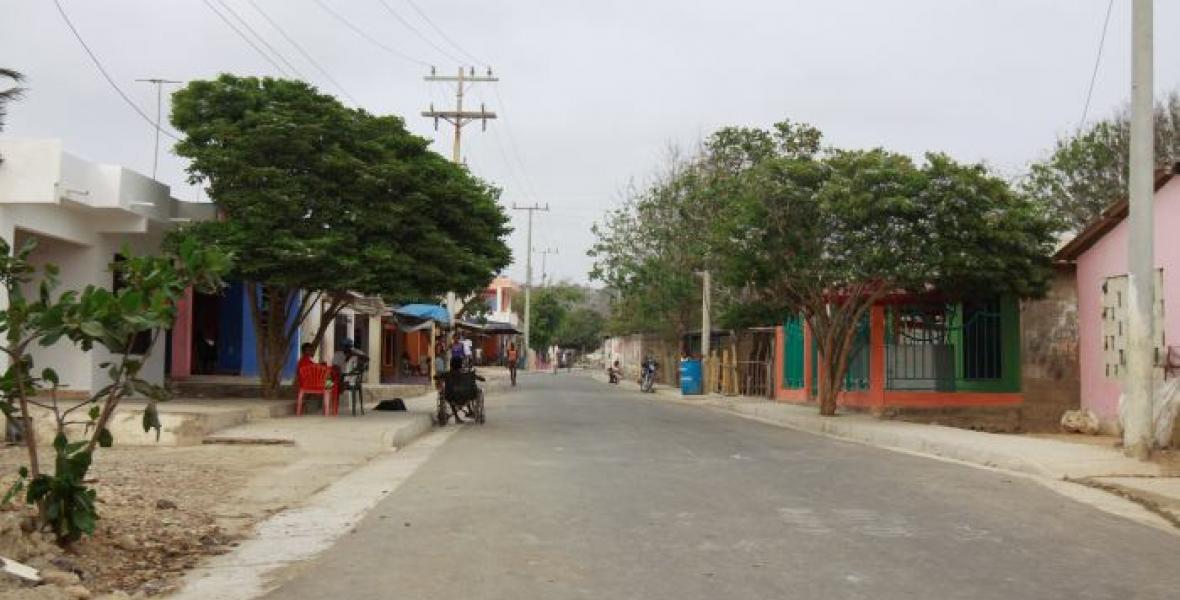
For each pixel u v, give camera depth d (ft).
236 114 64.64
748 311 100.99
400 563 24.16
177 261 25.04
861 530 28.71
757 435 62.23
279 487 36.94
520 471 41.57
